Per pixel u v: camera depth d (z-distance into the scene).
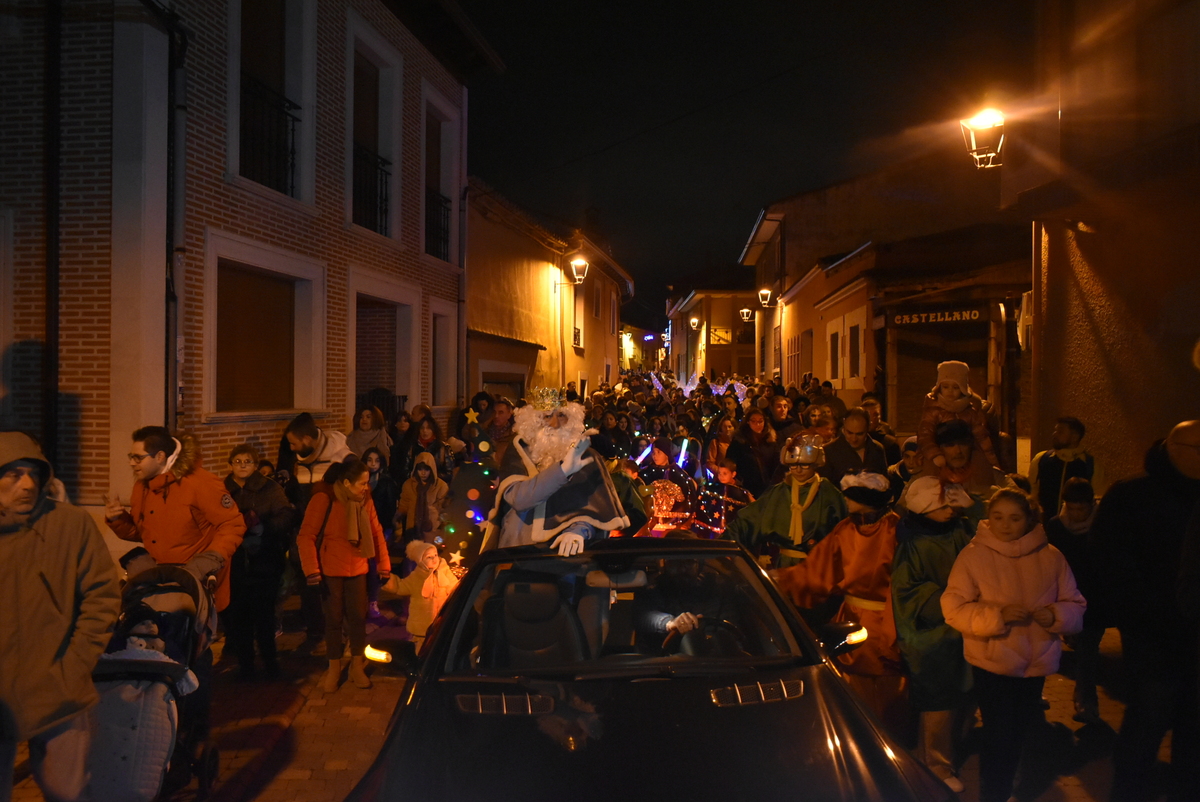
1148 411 7.67
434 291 15.40
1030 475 7.28
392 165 13.51
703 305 58.59
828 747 2.96
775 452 9.70
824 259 25.44
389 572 6.50
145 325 8.05
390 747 3.10
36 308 8.14
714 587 4.07
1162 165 6.29
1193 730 3.89
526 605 3.82
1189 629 3.88
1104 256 8.43
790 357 35.00
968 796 4.29
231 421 9.41
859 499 4.57
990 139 10.62
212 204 9.05
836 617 4.71
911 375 19.08
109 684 3.57
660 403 19.48
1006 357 16.88
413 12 14.12
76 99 8.11
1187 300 7.09
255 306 10.36
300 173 10.83
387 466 10.63
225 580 5.03
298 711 5.70
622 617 4.03
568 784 2.79
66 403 8.11
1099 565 4.13
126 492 8.02
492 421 7.80
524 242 22.00
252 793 4.51
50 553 3.30
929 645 4.14
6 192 8.15
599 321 34.41
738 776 2.81
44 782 3.34
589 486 4.57
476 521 5.74
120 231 8.05
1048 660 3.90
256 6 10.30
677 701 3.26
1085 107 8.84
